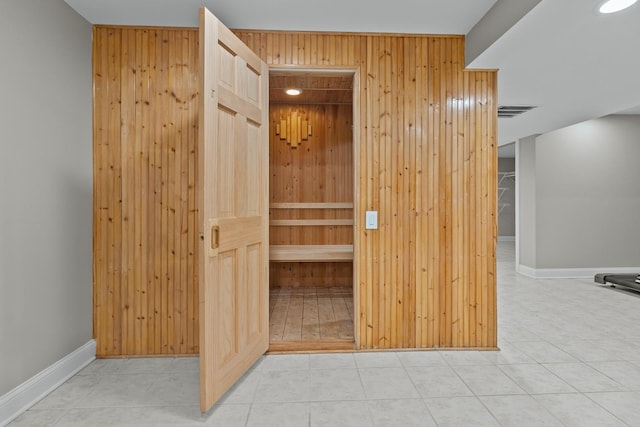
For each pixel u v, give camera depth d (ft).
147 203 8.54
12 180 6.16
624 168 17.51
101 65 8.45
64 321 7.46
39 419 6.09
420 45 8.80
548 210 17.40
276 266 15.07
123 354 8.55
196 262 8.61
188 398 6.76
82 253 8.05
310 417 6.16
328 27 8.45
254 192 8.11
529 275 17.83
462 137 8.88
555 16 6.41
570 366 8.01
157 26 8.48
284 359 8.41
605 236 17.51
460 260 8.91
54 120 7.18
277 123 14.67
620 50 7.73
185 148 8.58
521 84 9.80
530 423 5.97
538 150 17.29
